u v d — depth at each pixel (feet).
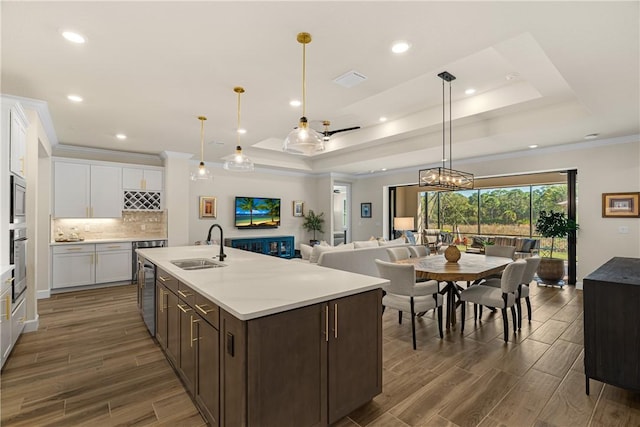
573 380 8.10
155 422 6.48
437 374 8.41
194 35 7.19
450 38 7.27
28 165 11.41
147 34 7.13
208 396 6.18
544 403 7.11
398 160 22.54
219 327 5.70
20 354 9.62
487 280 13.42
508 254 15.35
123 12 6.31
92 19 6.54
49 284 16.10
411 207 32.86
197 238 23.73
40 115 12.35
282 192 28.63
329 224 29.66
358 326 6.62
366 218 30.37
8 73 9.05
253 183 26.73
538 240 21.94
